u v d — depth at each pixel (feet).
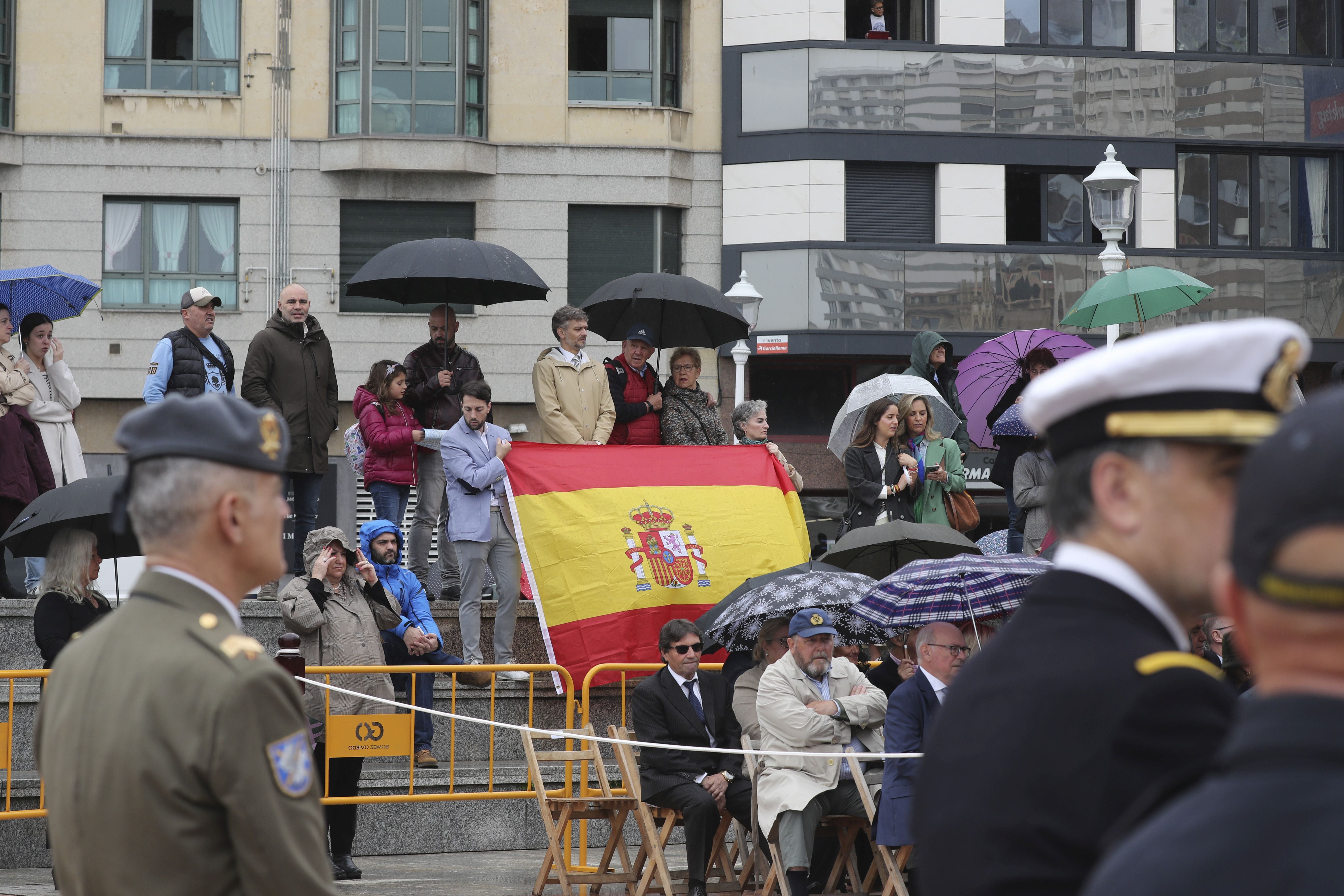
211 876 16.30
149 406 17.79
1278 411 13.06
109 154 138.92
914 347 88.99
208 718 16.25
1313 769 8.57
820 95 143.33
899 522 63.93
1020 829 12.54
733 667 57.06
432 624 62.59
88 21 139.33
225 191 140.05
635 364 75.41
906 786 46.47
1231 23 149.38
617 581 67.77
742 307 106.42
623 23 146.10
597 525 68.33
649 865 50.60
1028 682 13.15
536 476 68.49
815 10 143.64
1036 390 13.87
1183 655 12.91
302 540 70.85
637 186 143.54
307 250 140.26
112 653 16.98
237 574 17.60
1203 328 13.16
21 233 137.80
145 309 138.41
